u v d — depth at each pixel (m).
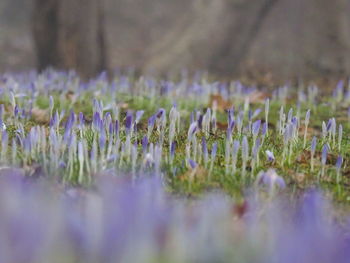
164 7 69.19
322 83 29.94
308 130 14.49
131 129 10.18
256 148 9.28
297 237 4.03
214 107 11.92
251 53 52.00
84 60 33.00
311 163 9.90
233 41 42.91
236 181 9.16
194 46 42.38
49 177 8.91
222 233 4.98
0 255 3.96
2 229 4.15
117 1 68.06
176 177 9.26
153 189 6.28
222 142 10.91
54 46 32.69
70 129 9.08
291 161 10.38
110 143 9.28
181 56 41.88
